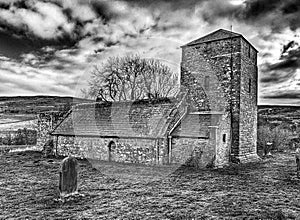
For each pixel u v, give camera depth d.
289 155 26.55
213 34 22.55
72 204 9.51
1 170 16.59
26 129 38.78
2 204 9.48
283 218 8.17
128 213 8.59
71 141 22.48
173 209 9.02
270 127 39.88
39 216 8.25
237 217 8.26
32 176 14.71
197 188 12.13
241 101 20.73
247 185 12.84
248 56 22.33
